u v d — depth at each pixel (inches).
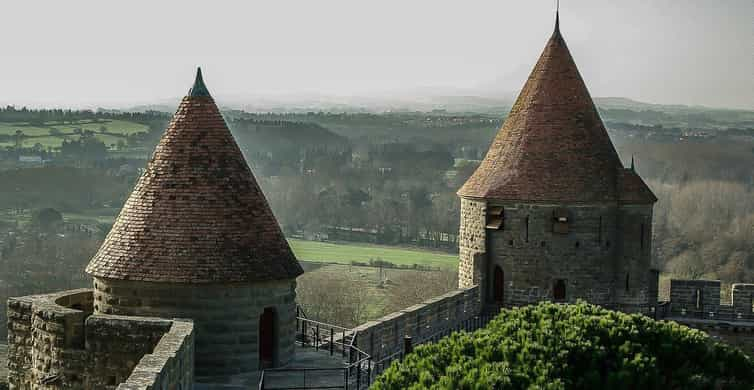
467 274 2041.1
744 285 2085.4
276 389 1214.9
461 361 1150.3
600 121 2065.7
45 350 1178.6
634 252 1985.7
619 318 1284.4
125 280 1275.8
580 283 1961.1
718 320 2075.5
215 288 1277.1
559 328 1251.8
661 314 2078.0
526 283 1973.4
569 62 2070.6
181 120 1364.4
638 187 1991.9
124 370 1124.5
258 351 1307.8
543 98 2044.8
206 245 1289.4
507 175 1999.3
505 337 1219.2
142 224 1307.8
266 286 1309.1
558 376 1145.4
